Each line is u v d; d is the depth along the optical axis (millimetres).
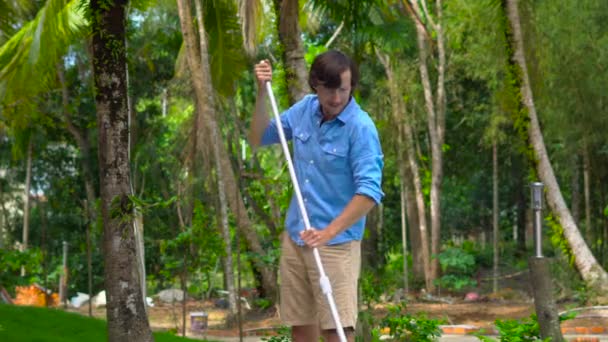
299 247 4090
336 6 10477
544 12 18922
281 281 4188
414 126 24984
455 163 27922
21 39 12062
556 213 16766
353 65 3896
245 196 18328
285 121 4207
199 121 17344
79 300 23609
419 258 25719
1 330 7434
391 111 23641
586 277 16641
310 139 4070
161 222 19375
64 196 21078
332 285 4008
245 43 10602
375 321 8438
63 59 17250
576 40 18766
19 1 13812
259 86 4184
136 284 6707
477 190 31469
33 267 14320
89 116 19891
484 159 27812
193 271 11891
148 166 22922
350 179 4039
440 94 23750
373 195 3885
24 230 24812
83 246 12070
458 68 24969
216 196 17438
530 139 16344
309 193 4066
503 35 16078
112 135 6648
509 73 16094
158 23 20000
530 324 6730
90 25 6699
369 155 3961
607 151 20500
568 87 19156
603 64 18844
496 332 14406
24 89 12570
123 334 6633
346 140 3992
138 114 23844
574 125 19719
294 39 8430
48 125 17375
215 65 13711
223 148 17609
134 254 6715
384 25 11180
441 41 23422
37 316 8195
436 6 24609
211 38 13477
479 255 28188
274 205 14852
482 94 25719
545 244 28250
